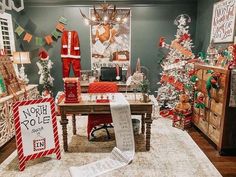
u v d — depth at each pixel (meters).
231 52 2.64
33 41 4.56
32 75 4.71
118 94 2.99
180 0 4.46
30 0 4.37
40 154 2.44
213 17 3.73
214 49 3.41
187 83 3.65
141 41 4.63
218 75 2.65
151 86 4.85
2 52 3.50
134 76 3.19
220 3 3.46
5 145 2.99
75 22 4.51
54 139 2.52
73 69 4.59
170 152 2.71
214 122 2.80
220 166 2.41
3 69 3.25
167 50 4.66
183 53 3.97
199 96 3.16
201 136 3.23
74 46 4.48
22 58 3.78
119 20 3.83
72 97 2.59
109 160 2.53
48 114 2.48
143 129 3.29
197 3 4.48
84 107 2.55
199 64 3.37
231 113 2.53
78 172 2.28
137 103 2.58
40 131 2.43
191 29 4.62
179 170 2.31
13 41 4.21
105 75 4.23
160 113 4.24
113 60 4.69
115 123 2.62
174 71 4.02
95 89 3.15
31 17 4.46
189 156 2.61
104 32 4.55
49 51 4.62
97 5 4.43
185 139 3.09
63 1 4.40
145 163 2.45
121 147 2.69
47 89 4.51
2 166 2.43
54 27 4.52
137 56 4.70
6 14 3.94
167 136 3.19
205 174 2.24
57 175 2.24
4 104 2.88
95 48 4.63
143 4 4.47
